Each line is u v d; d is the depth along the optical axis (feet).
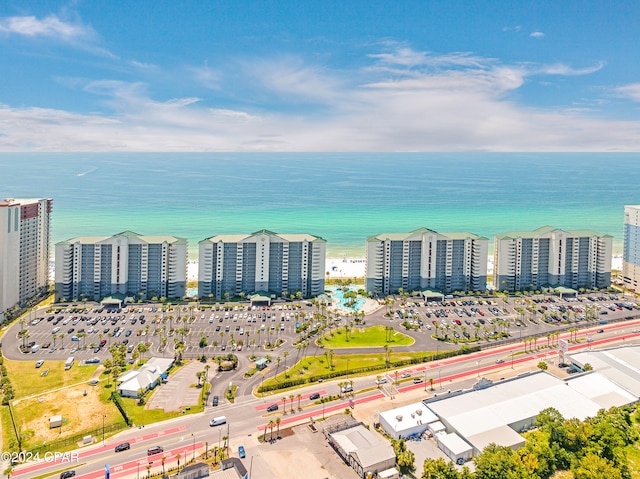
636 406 635.66
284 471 513.04
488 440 546.67
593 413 604.49
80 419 612.70
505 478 477.77
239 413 631.97
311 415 628.28
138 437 576.61
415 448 558.15
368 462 508.53
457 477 485.56
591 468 481.87
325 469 517.55
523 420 590.96
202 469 483.10
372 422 612.70
